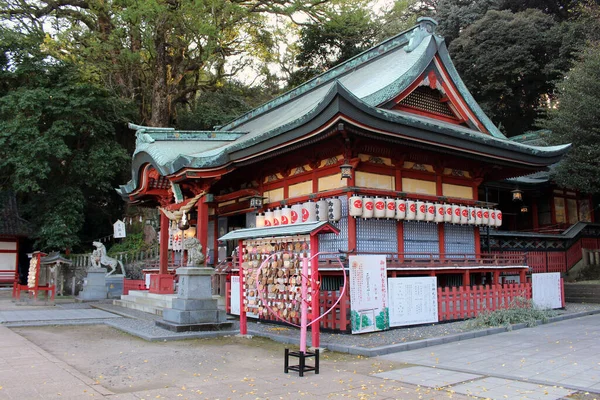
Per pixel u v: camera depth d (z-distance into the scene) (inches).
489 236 789.9
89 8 1218.0
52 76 1147.3
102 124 1159.6
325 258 559.2
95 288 887.7
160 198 769.6
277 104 952.9
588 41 1007.6
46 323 553.0
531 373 304.8
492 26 1395.2
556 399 247.0
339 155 565.9
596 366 323.0
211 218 865.5
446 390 267.3
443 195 649.6
